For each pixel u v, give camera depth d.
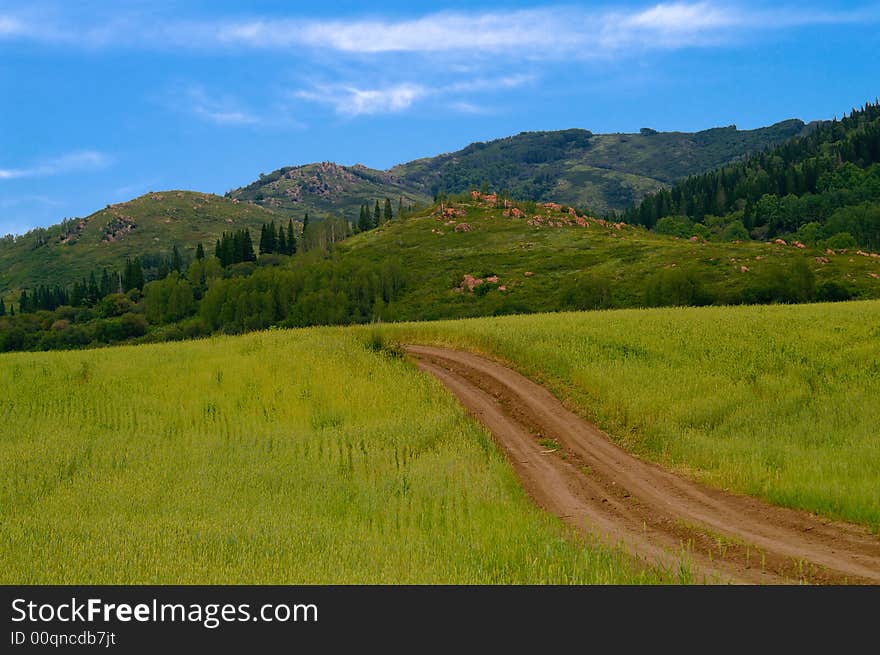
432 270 155.88
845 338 30.58
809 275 105.81
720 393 24.16
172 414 26.42
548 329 37.25
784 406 22.45
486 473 17.59
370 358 32.69
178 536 12.92
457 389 28.70
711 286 120.81
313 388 28.23
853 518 14.00
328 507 15.30
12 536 13.04
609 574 11.22
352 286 135.00
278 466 18.80
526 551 12.16
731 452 18.78
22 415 26.73
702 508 15.58
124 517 14.45
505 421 24.28
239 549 12.24
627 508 15.91
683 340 32.22
